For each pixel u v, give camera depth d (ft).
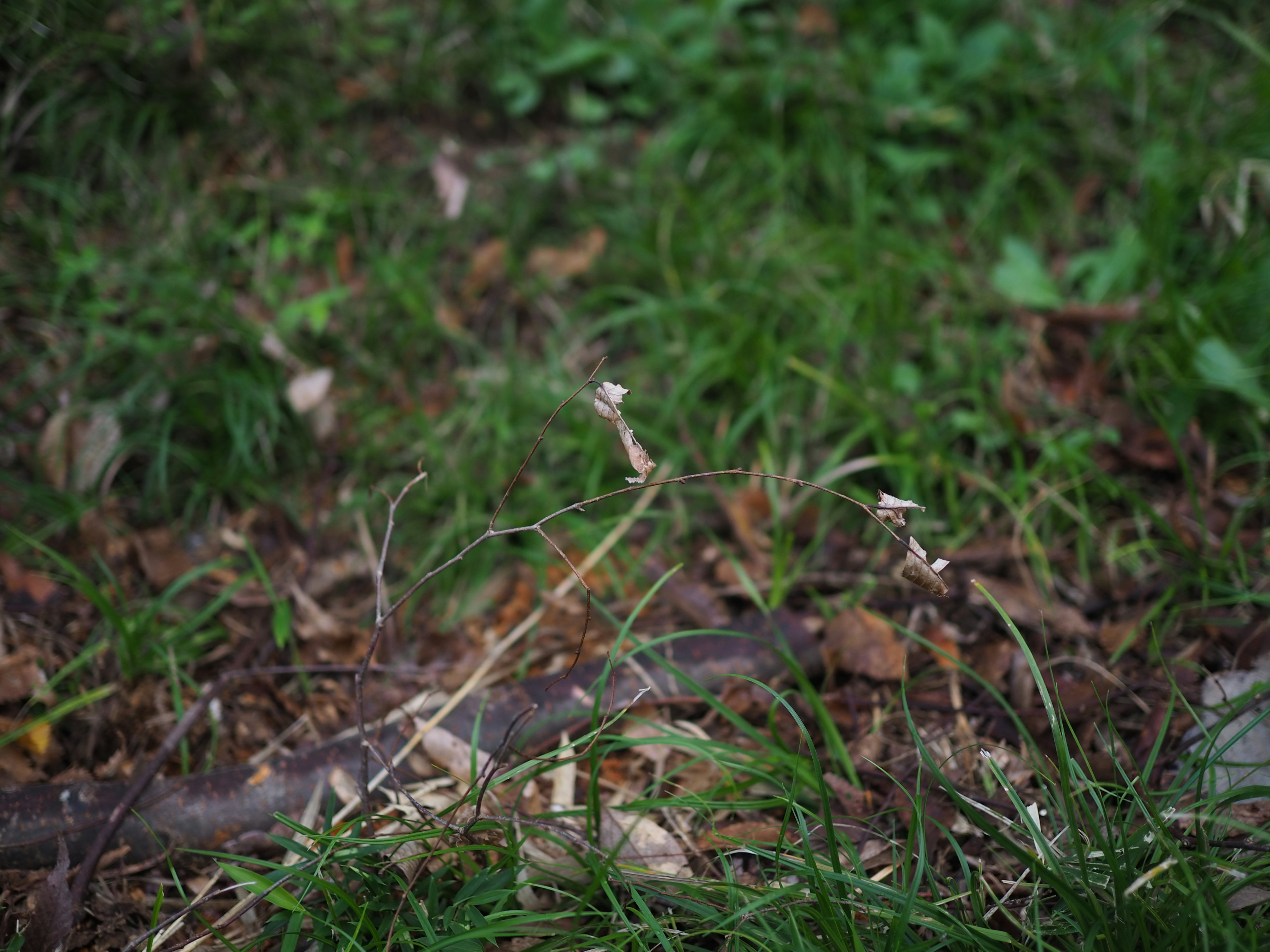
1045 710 2.73
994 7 3.84
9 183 3.36
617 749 2.73
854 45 3.82
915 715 2.82
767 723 2.81
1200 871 2.32
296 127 3.63
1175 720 2.71
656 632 2.96
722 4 3.83
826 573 3.10
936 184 3.74
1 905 2.48
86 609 2.97
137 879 2.57
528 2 3.81
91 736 2.76
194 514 3.20
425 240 3.64
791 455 3.27
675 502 3.23
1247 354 3.16
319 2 3.68
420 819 2.56
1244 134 3.48
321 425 3.28
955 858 2.56
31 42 3.31
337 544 3.17
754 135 3.80
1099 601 2.99
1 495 3.07
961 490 3.21
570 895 2.43
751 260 3.55
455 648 3.00
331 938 2.38
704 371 3.38
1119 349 3.28
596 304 3.60
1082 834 2.49
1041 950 2.27
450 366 3.48
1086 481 3.14
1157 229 3.39
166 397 3.24
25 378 3.20
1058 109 3.69
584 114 3.81
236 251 3.53
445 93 3.78
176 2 3.43
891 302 3.42
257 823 2.62
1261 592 2.90
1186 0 3.74
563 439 3.30
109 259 3.37
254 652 2.95
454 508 3.23
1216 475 3.13
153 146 3.51
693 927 2.46
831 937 2.32
